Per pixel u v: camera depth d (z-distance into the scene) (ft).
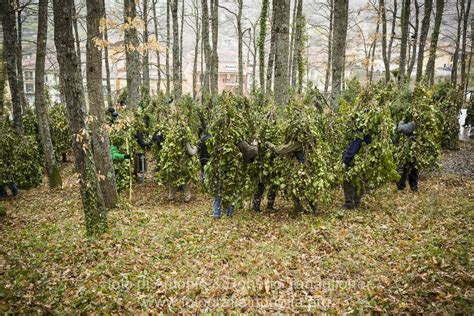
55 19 21.31
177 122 34.50
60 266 20.21
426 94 34.17
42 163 52.49
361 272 18.08
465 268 16.30
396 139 33.42
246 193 27.61
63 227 27.89
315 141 26.09
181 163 33.83
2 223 30.55
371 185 26.94
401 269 17.46
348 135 27.30
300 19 77.51
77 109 22.77
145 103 54.34
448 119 56.80
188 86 177.17
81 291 17.37
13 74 45.39
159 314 15.42
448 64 175.73
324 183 25.98
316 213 27.86
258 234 24.44
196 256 21.13
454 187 35.63
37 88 41.81
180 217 28.94
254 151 26.50
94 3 29.32
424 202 29.17
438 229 22.50
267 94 61.52
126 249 22.29
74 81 22.30
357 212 27.37
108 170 32.14
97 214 24.52
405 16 63.93
